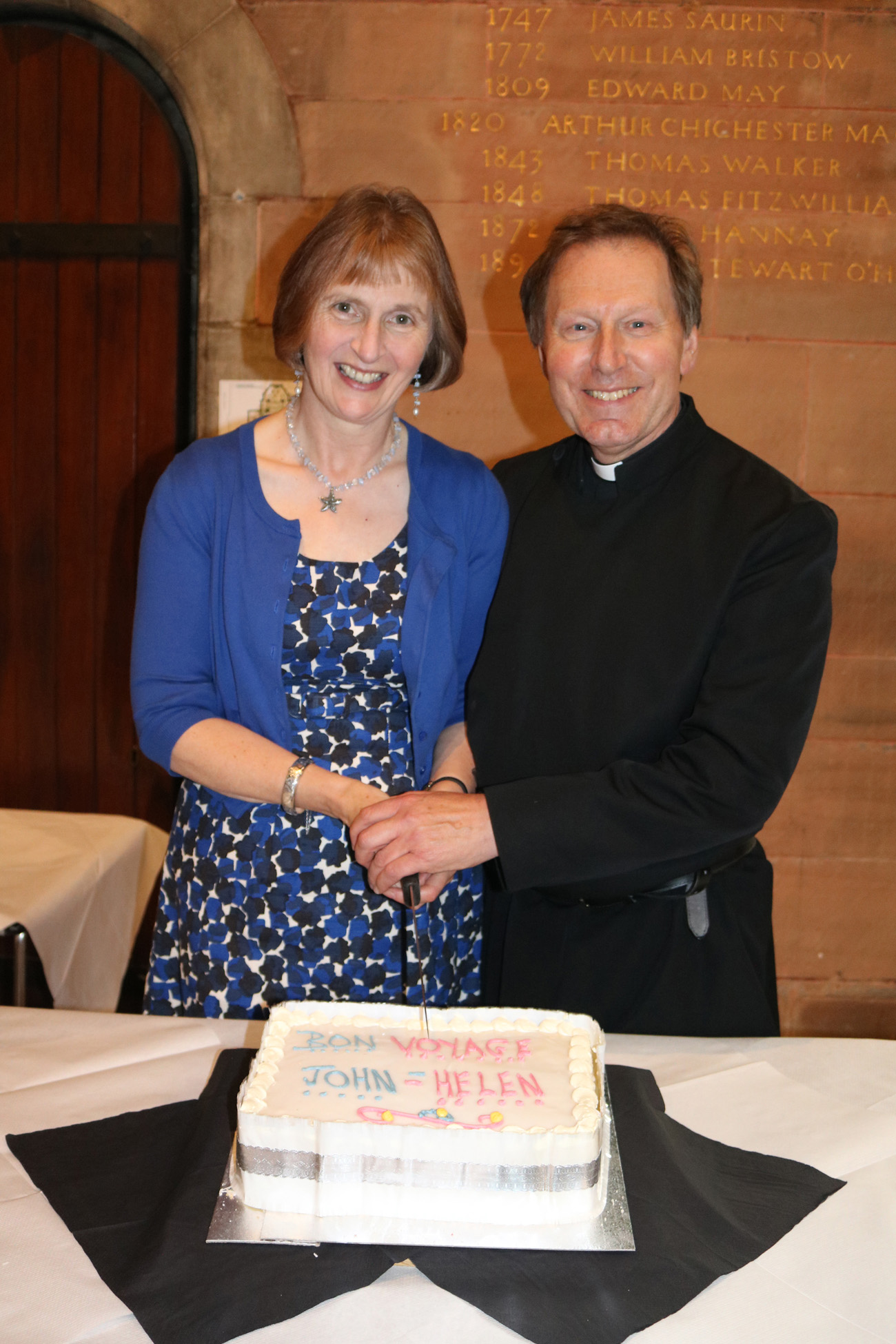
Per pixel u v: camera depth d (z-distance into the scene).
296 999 1.50
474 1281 0.88
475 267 3.22
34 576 3.60
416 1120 0.97
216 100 3.17
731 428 3.28
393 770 1.53
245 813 1.49
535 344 1.66
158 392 3.48
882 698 3.36
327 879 1.49
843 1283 0.90
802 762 3.38
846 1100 1.20
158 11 3.14
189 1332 0.83
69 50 3.33
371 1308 0.86
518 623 1.61
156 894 3.47
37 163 3.41
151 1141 1.09
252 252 3.23
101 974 2.38
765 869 1.61
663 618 1.48
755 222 3.20
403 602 1.54
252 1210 0.96
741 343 3.24
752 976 1.54
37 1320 0.84
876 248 3.20
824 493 3.30
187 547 1.52
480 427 3.27
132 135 3.36
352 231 1.38
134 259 3.43
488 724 1.60
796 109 3.15
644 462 1.57
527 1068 1.08
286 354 1.50
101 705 3.63
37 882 2.18
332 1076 1.05
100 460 3.53
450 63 3.15
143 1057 1.26
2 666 3.64
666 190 3.19
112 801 3.66
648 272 1.49
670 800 1.37
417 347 1.45
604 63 3.14
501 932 1.65
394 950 1.52
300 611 1.51
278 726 1.51
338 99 3.17
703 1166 1.05
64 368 3.50
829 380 3.25
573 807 1.36
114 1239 0.94
